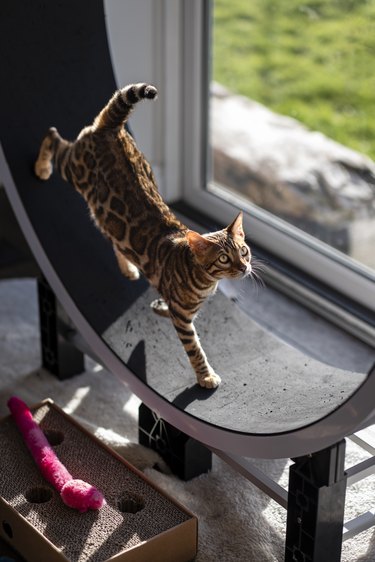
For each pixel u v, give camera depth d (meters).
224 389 2.31
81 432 2.40
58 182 2.61
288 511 2.09
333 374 2.31
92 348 2.49
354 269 3.09
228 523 2.28
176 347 2.46
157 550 2.08
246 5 3.29
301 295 3.22
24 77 2.55
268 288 3.30
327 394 2.19
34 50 2.56
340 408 1.90
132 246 2.32
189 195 3.63
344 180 3.16
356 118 3.09
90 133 2.39
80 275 2.54
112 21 3.28
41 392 2.74
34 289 3.24
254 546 2.22
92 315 2.49
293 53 3.22
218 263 2.09
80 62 2.62
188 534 2.12
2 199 3.66
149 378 2.37
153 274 2.28
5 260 3.38
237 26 3.35
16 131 2.54
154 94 2.19
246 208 3.44
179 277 2.18
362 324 3.03
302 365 2.38
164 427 2.40
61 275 2.52
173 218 2.31
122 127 2.38
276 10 3.22
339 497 2.03
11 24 2.52
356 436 2.21
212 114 3.51
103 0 2.63
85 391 2.75
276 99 3.33
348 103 3.11
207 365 2.31
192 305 2.21
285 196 3.36
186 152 3.56
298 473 2.02
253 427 2.12
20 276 3.31
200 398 2.29
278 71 3.29
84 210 2.62
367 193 3.10
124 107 2.28
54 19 2.57
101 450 2.34
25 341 2.96
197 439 2.24
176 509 2.15
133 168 2.34
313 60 3.17
